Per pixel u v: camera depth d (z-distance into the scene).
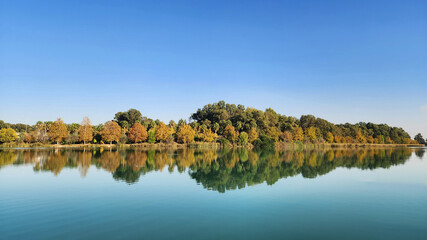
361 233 13.45
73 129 112.88
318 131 157.00
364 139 171.12
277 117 162.88
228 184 25.69
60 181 26.53
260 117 139.75
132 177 29.05
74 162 42.62
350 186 25.05
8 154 57.12
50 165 38.69
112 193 21.45
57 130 93.69
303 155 67.25
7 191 21.94
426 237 13.02
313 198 20.36
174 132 121.69
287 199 19.98
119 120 140.12
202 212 16.59
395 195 21.45
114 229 13.60
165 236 12.73
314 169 38.06
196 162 45.78
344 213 16.64
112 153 63.53
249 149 101.38
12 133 98.75
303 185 25.47
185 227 13.97
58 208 17.23
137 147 97.62
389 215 16.28
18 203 18.34
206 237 12.66
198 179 28.28
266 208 17.59
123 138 102.94
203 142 116.81
